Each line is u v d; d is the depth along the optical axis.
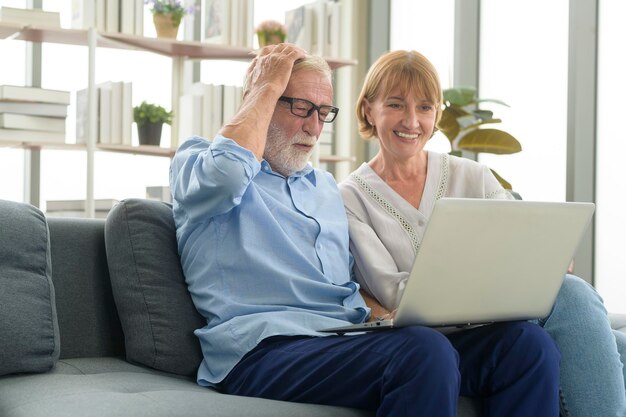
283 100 2.07
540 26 4.59
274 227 1.97
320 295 1.98
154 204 2.08
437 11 5.23
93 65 3.95
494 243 1.70
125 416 1.45
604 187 4.24
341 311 1.98
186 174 1.98
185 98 4.37
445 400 1.55
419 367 1.57
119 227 2.02
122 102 4.13
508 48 4.75
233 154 1.89
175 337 1.95
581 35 4.29
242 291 1.94
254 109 1.97
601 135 4.26
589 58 4.29
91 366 1.92
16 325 1.79
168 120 4.27
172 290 1.99
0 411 1.61
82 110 4.12
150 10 4.27
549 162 4.52
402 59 2.26
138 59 4.85
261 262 1.93
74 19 4.12
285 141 2.08
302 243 2.02
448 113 3.95
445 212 1.61
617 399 1.92
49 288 1.90
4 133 3.83
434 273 1.65
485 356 1.82
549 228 1.77
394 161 2.29
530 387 1.76
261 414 1.56
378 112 2.27
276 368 1.78
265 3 5.38
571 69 4.33
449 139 4.04
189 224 1.98
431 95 2.25
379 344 1.65
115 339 2.07
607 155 4.23
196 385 1.90
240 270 1.94
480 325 1.88
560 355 1.81
